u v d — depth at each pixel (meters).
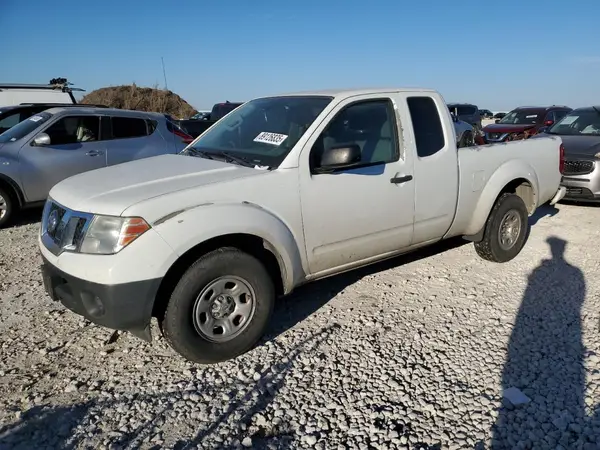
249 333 3.30
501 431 2.61
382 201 3.93
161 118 8.49
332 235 3.71
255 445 2.53
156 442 2.54
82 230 2.95
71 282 2.92
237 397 2.91
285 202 3.41
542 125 15.50
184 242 2.92
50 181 7.18
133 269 2.80
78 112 7.54
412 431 2.62
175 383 3.04
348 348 3.46
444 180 4.35
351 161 3.57
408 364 3.25
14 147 6.97
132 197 2.98
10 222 7.04
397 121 4.10
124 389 2.98
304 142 3.55
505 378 3.08
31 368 3.19
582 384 3.01
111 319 2.86
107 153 7.66
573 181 7.61
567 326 3.76
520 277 4.79
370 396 2.91
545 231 6.45
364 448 2.50
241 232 3.13
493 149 4.85
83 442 2.53
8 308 4.04
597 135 8.41
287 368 3.21
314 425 2.67
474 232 4.86
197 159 3.84
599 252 5.52
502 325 3.79
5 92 12.78
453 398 2.89
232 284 3.20
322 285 4.59
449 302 4.21
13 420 2.68
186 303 3.00
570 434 2.59
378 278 4.76
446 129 4.41
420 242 4.41
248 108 4.49
